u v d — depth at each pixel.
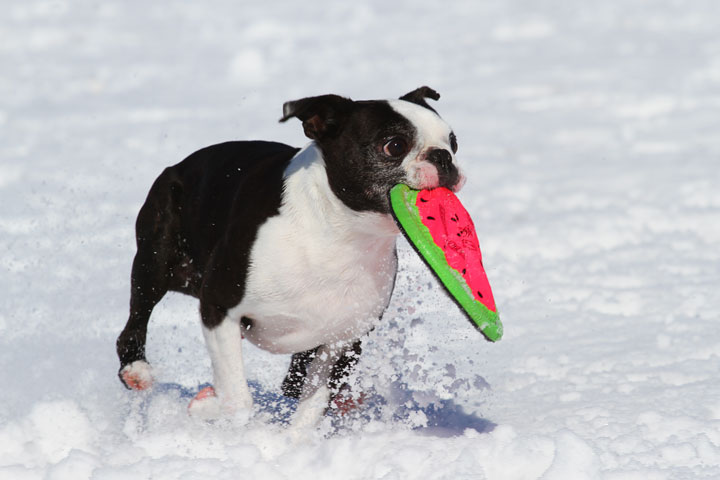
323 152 7.68
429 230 7.18
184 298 11.98
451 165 7.45
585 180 18.55
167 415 8.17
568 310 11.59
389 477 6.46
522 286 12.64
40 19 39.12
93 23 38.47
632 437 7.22
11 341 10.19
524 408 8.39
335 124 7.63
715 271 12.97
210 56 33.06
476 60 31.84
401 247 10.82
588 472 6.41
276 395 9.20
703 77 28.33
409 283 9.75
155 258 9.20
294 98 26.33
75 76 30.11
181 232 9.20
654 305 11.55
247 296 7.84
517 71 30.09
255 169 8.30
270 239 7.75
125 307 11.42
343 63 31.33
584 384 8.91
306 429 7.87
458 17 39.44
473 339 10.09
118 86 28.88
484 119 24.41
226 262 7.94
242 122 23.45
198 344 10.43
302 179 7.79
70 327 10.67
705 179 17.95
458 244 7.25
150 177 18.50
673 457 6.83
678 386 8.63
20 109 25.70
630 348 9.98
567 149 21.41
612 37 35.09
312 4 42.16
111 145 21.38
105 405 8.56
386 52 33.00
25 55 33.28
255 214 7.89
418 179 7.35
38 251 13.83
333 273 7.76
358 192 7.52
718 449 6.92
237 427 7.76
